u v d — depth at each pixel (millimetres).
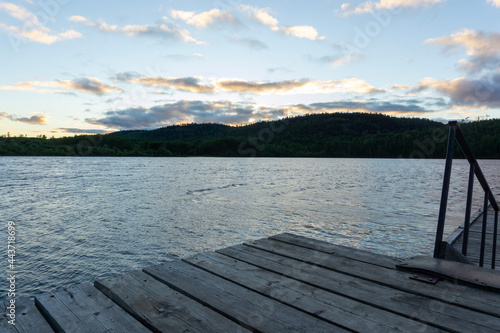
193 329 1606
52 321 1688
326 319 1697
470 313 1726
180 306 1857
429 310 1769
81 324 1634
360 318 1705
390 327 1609
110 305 1852
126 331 1571
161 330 1590
